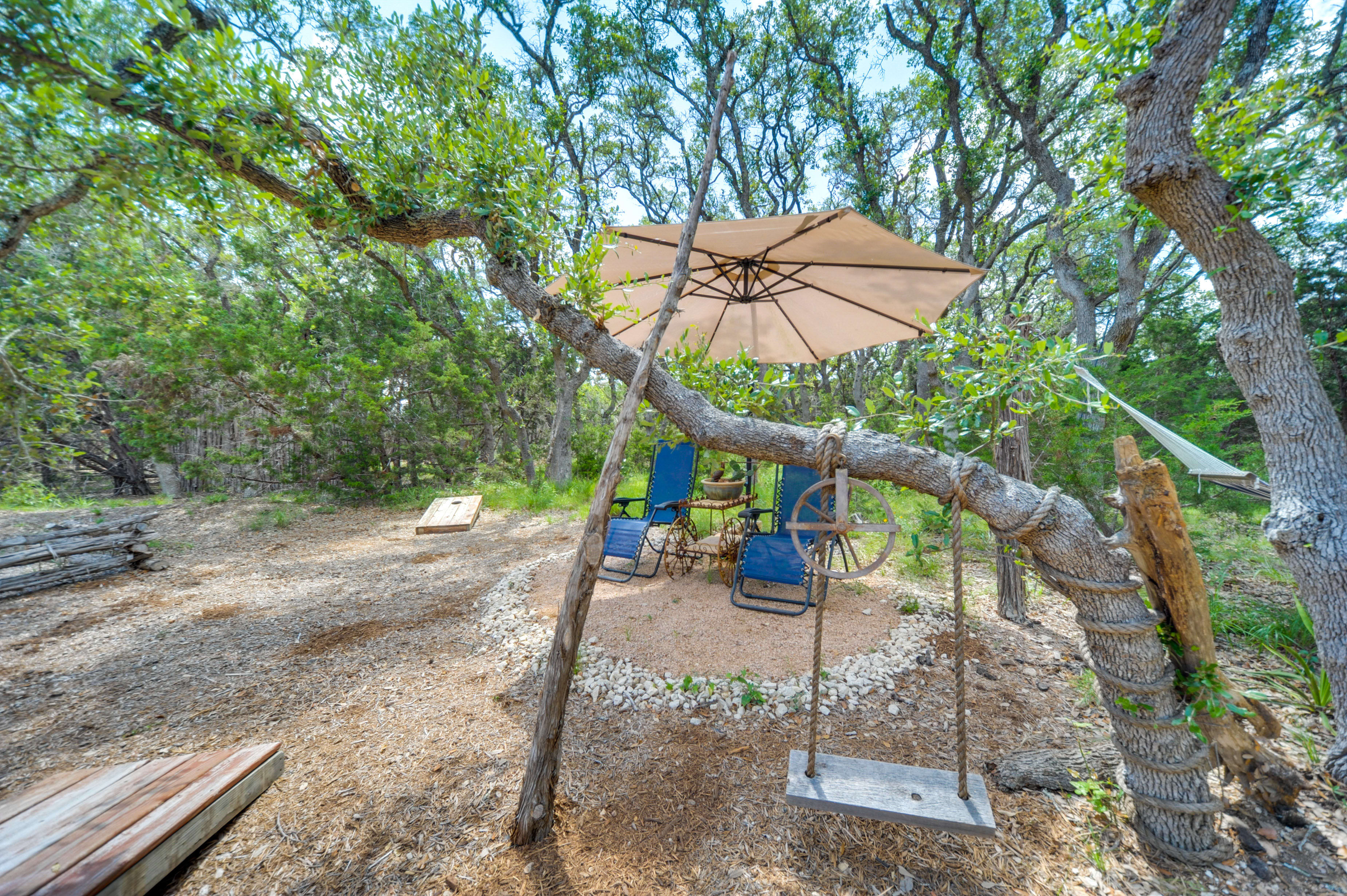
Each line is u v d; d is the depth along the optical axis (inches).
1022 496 78.8
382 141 111.5
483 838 79.6
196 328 334.0
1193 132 100.8
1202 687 74.2
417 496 421.7
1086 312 352.2
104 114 95.4
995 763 93.2
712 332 199.3
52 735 107.4
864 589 176.4
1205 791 75.6
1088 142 173.5
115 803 75.7
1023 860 74.3
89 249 165.8
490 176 110.8
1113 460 198.2
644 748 99.9
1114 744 79.5
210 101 90.0
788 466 193.3
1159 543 72.7
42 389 171.5
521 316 486.9
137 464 535.5
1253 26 260.5
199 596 192.7
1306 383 91.0
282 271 369.4
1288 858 73.1
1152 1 101.1
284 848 78.2
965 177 365.1
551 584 185.9
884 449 83.6
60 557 204.7
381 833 80.9
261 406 400.5
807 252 135.5
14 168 101.8
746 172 450.3
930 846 76.9
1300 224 111.0
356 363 399.5
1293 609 144.6
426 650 143.8
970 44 336.5
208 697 120.9
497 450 606.5
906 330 179.5
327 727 108.4
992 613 158.9
